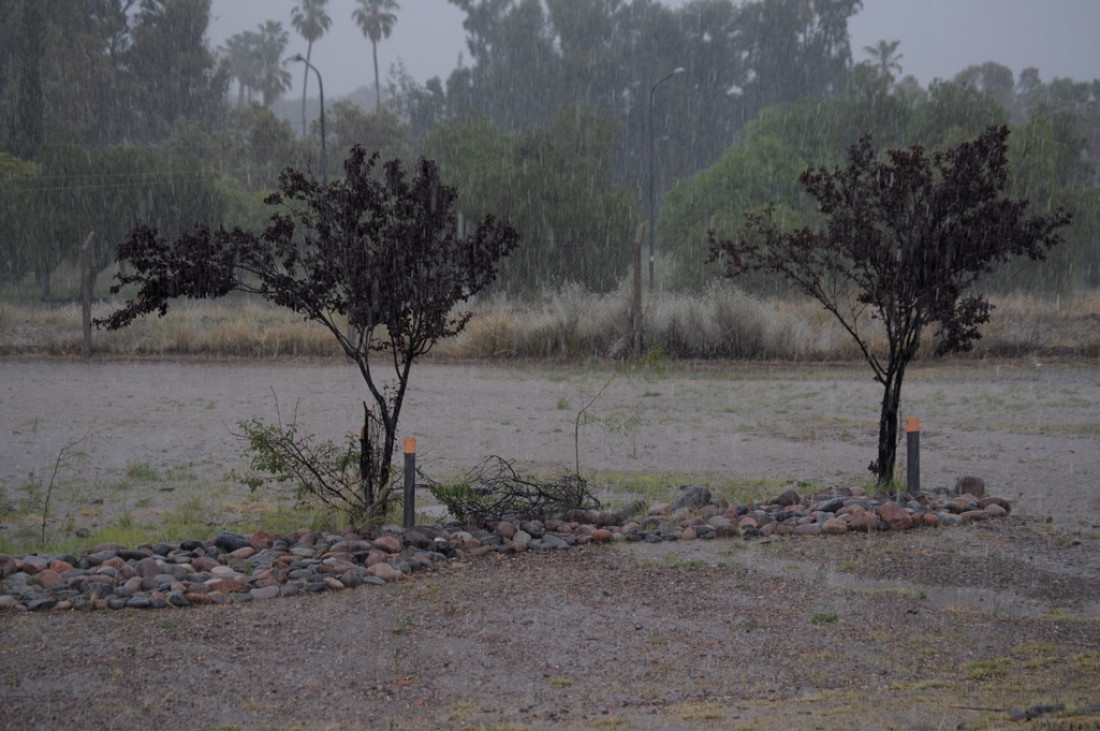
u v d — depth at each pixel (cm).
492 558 852
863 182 1083
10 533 930
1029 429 1489
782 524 940
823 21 8231
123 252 896
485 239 962
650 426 1550
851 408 1712
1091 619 685
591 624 680
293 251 955
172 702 547
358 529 908
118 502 1063
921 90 5000
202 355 2558
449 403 1780
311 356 2541
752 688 567
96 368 2300
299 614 697
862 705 534
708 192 4572
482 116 5006
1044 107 4800
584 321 2544
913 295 1077
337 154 6084
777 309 2791
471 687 571
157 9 8069
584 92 7762
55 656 613
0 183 4325
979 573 797
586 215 3797
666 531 922
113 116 7512
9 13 6538
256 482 958
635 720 518
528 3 8200
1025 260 3634
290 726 517
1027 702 535
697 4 8150
